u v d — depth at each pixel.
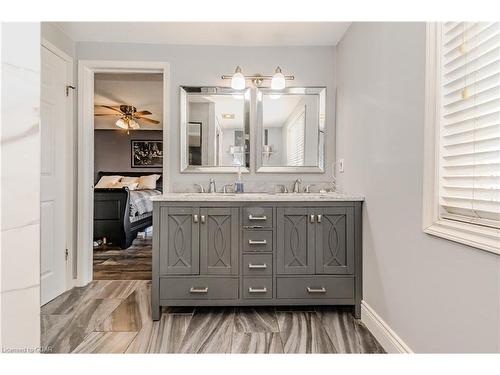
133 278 2.95
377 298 1.85
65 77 2.58
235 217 2.11
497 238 0.97
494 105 1.04
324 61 2.75
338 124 2.67
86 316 2.11
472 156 1.14
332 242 2.12
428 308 1.33
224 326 1.96
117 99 5.29
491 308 0.99
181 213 2.09
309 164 2.78
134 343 1.75
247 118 2.76
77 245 2.70
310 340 1.79
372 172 1.93
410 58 1.48
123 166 6.32
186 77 2.73
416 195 1.43
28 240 0.57
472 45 1.13
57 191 2.49
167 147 2.71
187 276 2.09
